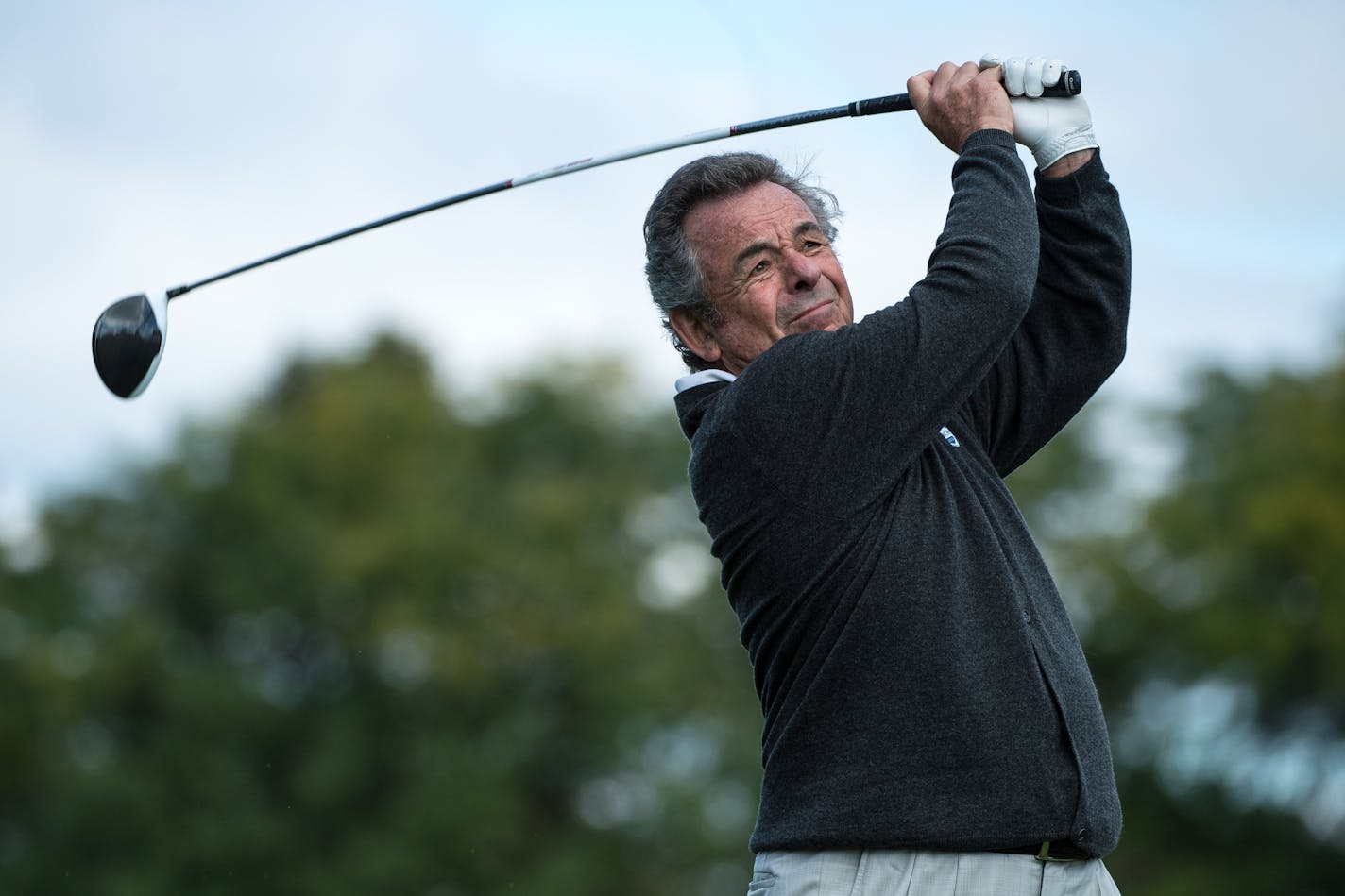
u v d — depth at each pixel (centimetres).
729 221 943
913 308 820
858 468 810
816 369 819
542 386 9200
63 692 7331
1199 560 7244
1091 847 792
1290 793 6981
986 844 777
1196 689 7275
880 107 932
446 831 6975
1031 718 788
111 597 8050
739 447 834
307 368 9888
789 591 823
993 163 858
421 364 9950
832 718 799
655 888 7356
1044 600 837
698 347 977
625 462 9162
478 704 7675
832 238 1032
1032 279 830
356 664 7650
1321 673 6881
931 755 780
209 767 7119
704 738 7925
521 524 8231
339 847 7088
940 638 791
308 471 8219
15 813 7212
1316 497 7075
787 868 799
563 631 7825
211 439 8331
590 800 7700
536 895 6994
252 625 7862
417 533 7862
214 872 6894
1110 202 923
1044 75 902
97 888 6744
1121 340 937
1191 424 7912
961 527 825
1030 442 938
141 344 1100
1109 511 7869
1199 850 6988
